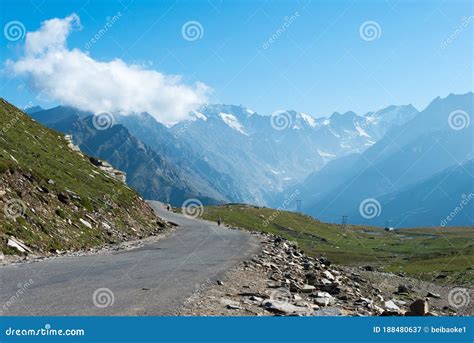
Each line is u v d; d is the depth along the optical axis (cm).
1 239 3228
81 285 2091
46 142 7650
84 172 7206
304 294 2348
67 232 4259
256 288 2309
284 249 5366
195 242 5650
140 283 2228
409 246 18488
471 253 13625
